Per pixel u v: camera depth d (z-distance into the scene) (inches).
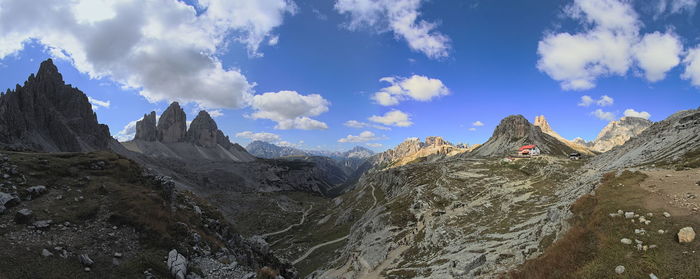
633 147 3895.2
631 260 912.9
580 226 1222.3
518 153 6840.6
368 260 2987.2
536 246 1456.7
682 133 3218.5
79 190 1540.4
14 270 924.6
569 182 3228.3
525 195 3208.7
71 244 1157.1
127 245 1275.8
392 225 3801.7
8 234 1086.4
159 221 1494.8
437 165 6786.4
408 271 2261.3
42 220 1227.2
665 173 1589.6
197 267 1378.0
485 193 3782.0
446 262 2014.0
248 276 1437.0
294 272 2272.4
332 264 3629.4
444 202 3912.4
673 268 834.8
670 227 993.5
